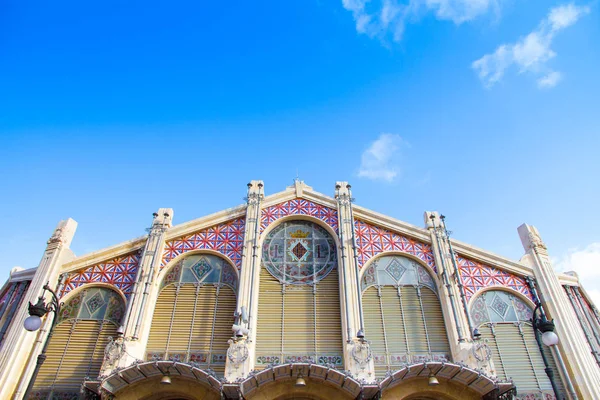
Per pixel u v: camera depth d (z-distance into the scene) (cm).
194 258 2341
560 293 2209
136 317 2052
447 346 2078
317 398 1831
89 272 2273
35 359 1988
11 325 2047
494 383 1723
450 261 2294
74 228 2439
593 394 1880
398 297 2230
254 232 2353
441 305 2202
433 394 1867
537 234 2452
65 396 1923
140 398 1819
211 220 2428
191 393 1814
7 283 2331
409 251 2367
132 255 2334
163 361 1716
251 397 1783
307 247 2377
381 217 2447
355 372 1830
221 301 2186
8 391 1858
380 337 2100
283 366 1705
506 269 2327
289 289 2230
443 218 2462
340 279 2217
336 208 2472
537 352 2095
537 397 1966
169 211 2469
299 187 2581
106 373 1825
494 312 2211
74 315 2155
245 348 1884
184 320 2131
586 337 2216
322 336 2077
